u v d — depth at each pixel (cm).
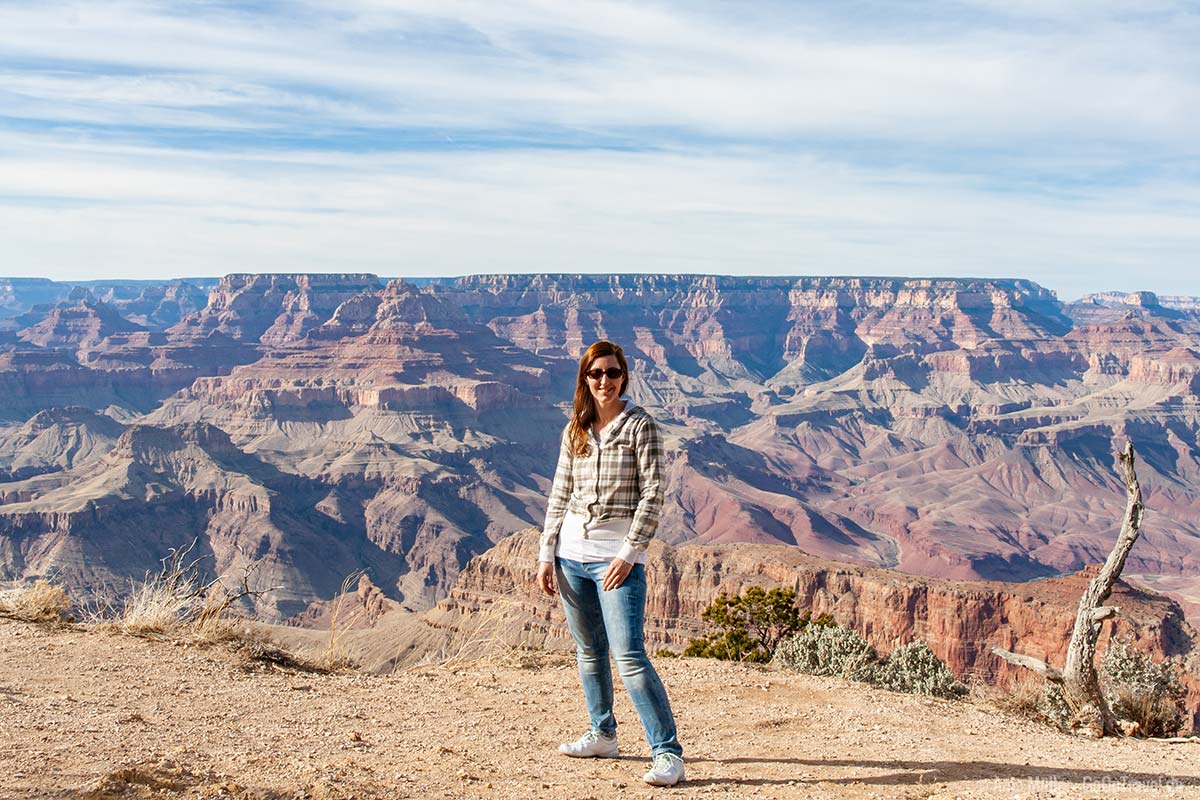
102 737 717
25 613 1170
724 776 720
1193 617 15462
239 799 583
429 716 890
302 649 1198
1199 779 731
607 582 704
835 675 1420
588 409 729
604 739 768
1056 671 1079
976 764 763
